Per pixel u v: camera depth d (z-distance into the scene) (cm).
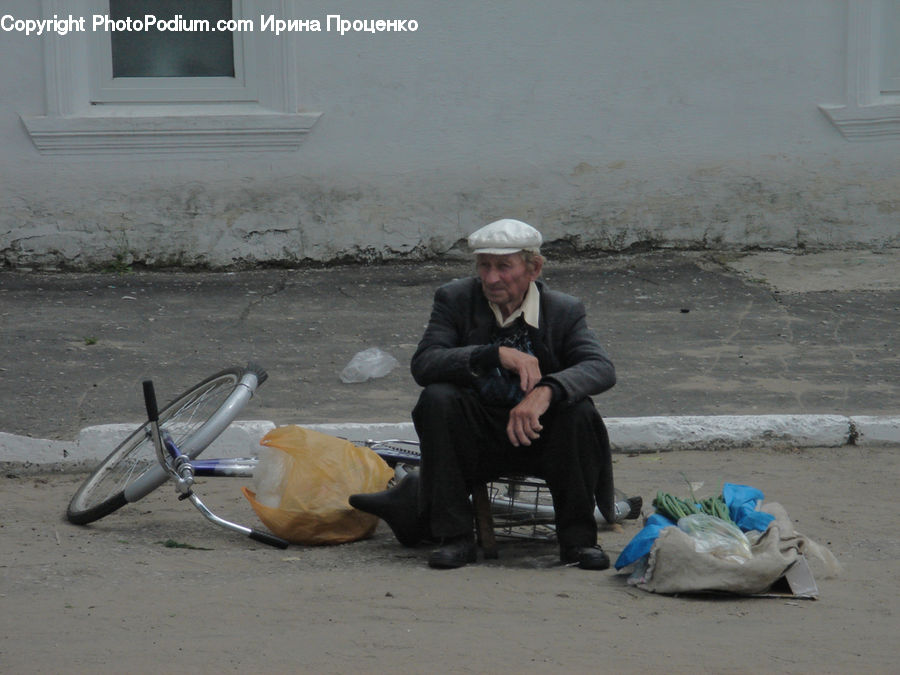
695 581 1593
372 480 1939
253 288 4016
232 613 1525
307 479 1895
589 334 1784
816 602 1582
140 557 1792
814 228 4450
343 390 2905
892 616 1526
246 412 2702
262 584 1653
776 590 1633
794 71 4384
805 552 1700
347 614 1522
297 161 4250
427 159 4303
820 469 2342
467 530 1764
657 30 4319
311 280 4138
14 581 1653
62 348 3234
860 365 3108
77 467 2372
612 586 1650
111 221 4206
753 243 4444
